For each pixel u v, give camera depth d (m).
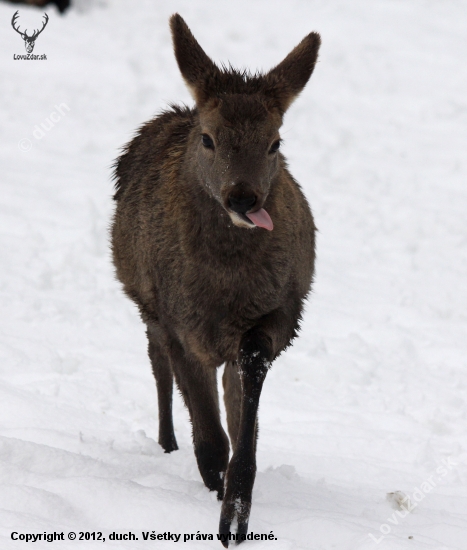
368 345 25.78
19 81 48.75
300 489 16.20
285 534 13.48
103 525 13.63
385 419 21.59
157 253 16.17
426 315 28.53
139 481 15.48
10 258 29.50
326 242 34.09
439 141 46.00
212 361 15.88
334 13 64.31
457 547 13.63
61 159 39.75
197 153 15.38
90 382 22.05
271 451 19.34
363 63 55.44
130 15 61.19
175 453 17.83
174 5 63.81
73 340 24.84
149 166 17.83
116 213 19.23
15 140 41.16
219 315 15.41
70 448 17.28
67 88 48.41
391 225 35.84
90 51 54.06
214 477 15.28
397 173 41.56
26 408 19.53
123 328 25.95
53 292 27.67
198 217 15.20
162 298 16.22
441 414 21.84
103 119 44.88
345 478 18.17
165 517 13.70
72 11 60.72
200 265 15.22
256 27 59.78
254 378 14.38
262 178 14.29
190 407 15.99
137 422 20.39
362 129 46.75
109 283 28.69
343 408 22.22
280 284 15.42
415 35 60.97
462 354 25.81
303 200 18.05
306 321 27.42
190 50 15.55
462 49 58.97
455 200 38.72
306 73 15.73
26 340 24.19
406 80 53.66
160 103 47.59
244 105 14.59
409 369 24.73
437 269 32.22
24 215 33.28
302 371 24.11
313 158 42.47
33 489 13.88
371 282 30.95
